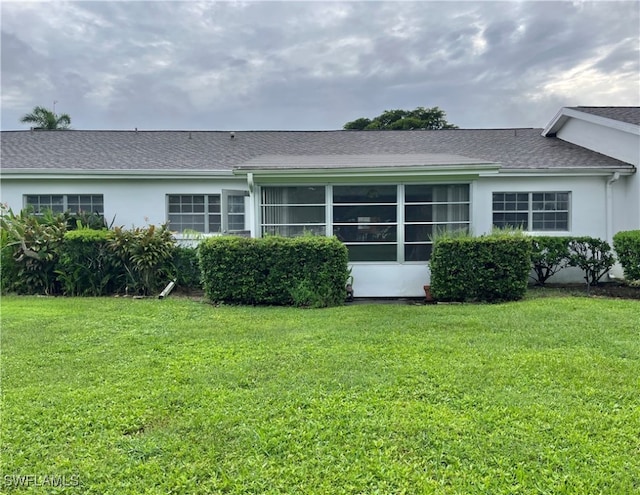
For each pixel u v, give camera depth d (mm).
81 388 3895
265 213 8836
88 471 2660
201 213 11164
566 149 11656
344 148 12742
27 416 3342
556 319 6270
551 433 3045
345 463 2729
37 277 9344
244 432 3088
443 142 13078
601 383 3898
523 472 2619
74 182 10992
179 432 3107
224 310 7410
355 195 8836
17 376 4195
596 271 9453
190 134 14516
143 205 11047
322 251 7902
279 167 8391
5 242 9336
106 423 3234
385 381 3979
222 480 2570
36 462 2752
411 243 8836
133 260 9117
